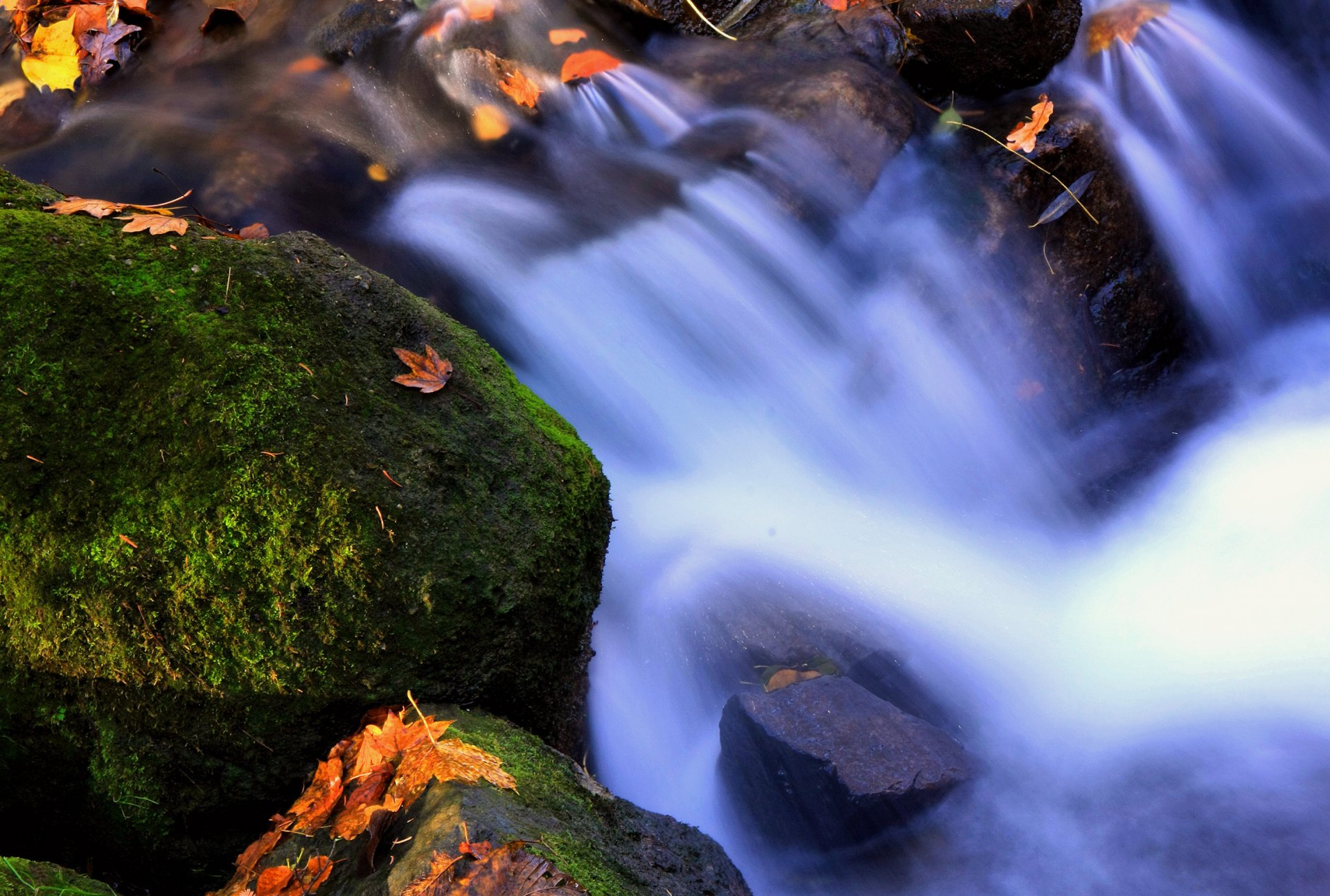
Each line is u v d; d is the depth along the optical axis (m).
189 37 5.41
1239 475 4.85
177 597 2.40
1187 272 5.55
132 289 2.57
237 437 2.43
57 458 2.40
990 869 3.40
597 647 3.83
